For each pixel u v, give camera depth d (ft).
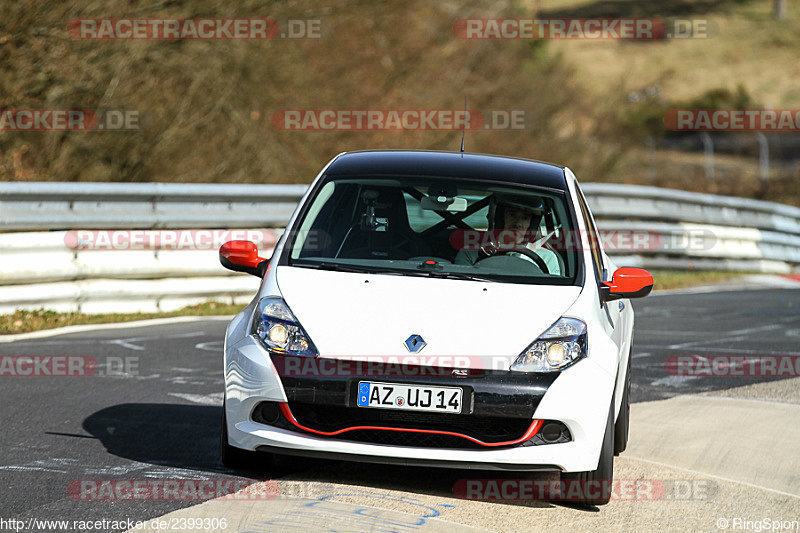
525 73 321.32
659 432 84.99
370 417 60.13
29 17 190.39
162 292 140.87
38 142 201.16
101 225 136.26
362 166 75.25
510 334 61.26
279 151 229.04
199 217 149.18
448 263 67.56
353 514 57.67
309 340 61.05
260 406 61.57
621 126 367.25
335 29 246.27
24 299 126.41
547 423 60.08
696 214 238.68
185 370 101.65
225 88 217.15
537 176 75.87
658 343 135.54
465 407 59.47
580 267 68.28
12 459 67.41
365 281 64.64
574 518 60.34
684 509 63.72
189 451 71.10
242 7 218.18
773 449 80.74
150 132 210.59
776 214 262.26
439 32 272.51
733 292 200.64
